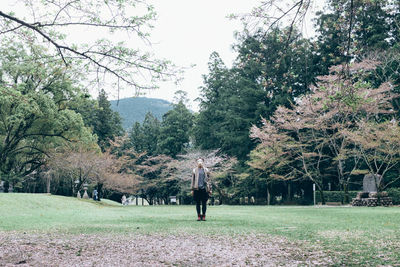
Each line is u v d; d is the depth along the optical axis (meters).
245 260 3.88
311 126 27.64
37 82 28.09
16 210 16.22
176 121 52.38
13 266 3.60
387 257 3.87
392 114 28.72
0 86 7.93
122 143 48.34
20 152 34.62
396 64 30.05
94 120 52.78
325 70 31.97
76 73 5.96
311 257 3.98
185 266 3.62
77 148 35.38
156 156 51.91
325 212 14.21
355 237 5.59
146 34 5.72
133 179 44.25
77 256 4.15
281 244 4.97
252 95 39.41
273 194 40.06
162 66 5.80
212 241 5.32
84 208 20.48
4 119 30.38
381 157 24.97
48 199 21.34
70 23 5.63
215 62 47.59
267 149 30.84
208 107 46.31
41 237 5.86
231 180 39.88
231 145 42.28
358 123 25.44
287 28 5.10
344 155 27.98
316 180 32.12
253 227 7.44
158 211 17.06
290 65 32.38
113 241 5.36
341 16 5.51
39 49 5.98
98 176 38.59
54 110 29.80
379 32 30.34
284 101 35.22
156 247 4.79
